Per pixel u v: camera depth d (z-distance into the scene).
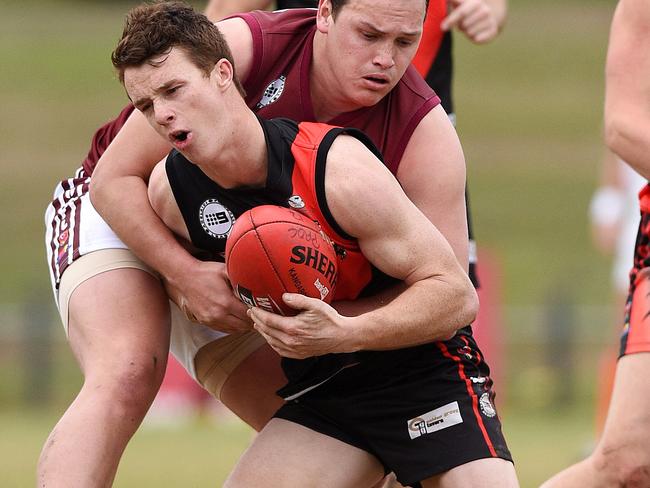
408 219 14.83
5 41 119.75
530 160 92.25
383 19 14.81
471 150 94.19
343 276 15.34
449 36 20.17
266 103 15.94
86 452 15.13
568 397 46.97
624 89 17.69
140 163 16.12
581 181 88.12
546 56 115.38
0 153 90.88
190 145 14.59
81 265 16.70
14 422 40.47
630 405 16.94
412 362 16.03
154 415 42.97
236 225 14.56
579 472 17.39
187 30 14.52
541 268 72.19
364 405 16.02
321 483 15.91
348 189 14.61
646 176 17.42
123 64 14.62
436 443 15.80
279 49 15.91
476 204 83.69
